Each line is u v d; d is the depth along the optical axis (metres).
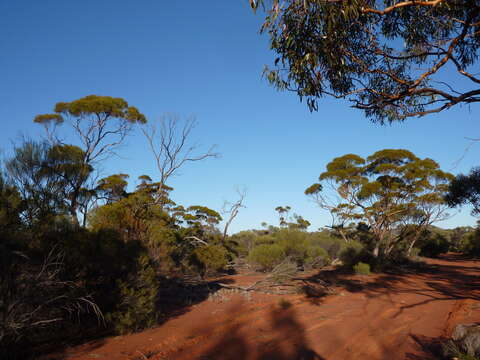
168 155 17.83
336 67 6.22
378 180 25.92
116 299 7.61
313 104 6.18
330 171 26.86
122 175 20.77
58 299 6.48
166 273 12.55
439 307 11.40
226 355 6.18
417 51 7.00
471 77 5.57
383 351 6.47
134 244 8.74
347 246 25.98
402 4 5.03
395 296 13.83
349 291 15.27
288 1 5.38
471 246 47.72
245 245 32.53
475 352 5.66
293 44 5.72
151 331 7.88
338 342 7.11
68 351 6.16
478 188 16.23
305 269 22.50
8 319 5.24
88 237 7.52
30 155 8.40
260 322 9.04
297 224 40.88
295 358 6.05
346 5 5.01
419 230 29.77
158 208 11.84
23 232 6.67
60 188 8.88
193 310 10.63
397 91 7.10
